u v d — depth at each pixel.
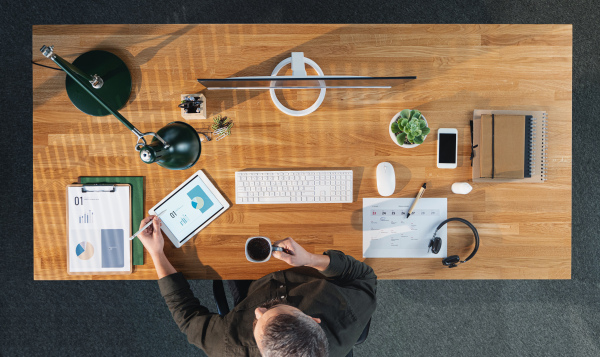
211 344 1.14
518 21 2.03
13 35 1.97
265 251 1.15
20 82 1.99
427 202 1.31
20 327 1.99
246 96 1.29
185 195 1.29
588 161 2.07
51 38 1.25
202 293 2.00
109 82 1.24
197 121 1.29
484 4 2.02
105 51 1.25
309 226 1.31
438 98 1.31
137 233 1.21
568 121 1.31
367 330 1.37
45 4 1.96
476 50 1.30
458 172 1.32
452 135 1.29
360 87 1.28
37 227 1.28
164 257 1.24
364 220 1.32
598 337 2.05
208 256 1.30
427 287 2.03
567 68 1.30
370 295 1.21
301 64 1.21
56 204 1.28
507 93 1.31
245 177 1.28
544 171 1.31
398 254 1.32
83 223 1.27
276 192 1.29
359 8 2.01
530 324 2.04
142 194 1.29
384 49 1.29
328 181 1.29
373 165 1.33
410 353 2.03
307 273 1.29
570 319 2.05
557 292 2.05
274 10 2.00
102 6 1.97
